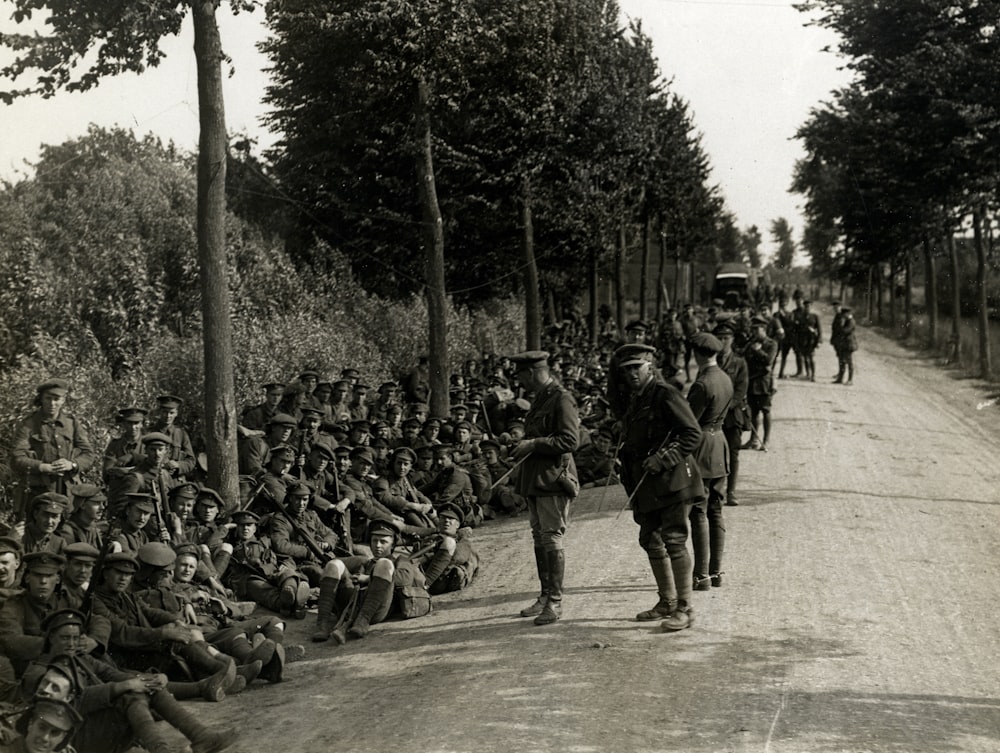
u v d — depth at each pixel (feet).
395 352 78.02
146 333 53.78
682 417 25.64
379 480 39.91
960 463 54.85
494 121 76.64
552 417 27.14
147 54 38.01
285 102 77.56
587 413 62.18
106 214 61.26
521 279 112.88
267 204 88.33
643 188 116.88
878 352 138.72
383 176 85.71
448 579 32.09
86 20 35.83
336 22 55.06
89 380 43.88
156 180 69.77
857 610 27.73
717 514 30.04
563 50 68.95
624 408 27.71
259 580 31.19
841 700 20.98
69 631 20.76
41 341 42.52
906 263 140.26
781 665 23.27
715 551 30.14
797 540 36.17
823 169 122.93
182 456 37.22
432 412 60.34
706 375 29.35
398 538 37.45
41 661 20.17
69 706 18.35
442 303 61.05
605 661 23.75
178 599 25.76
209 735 19.24
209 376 37.55
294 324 61.67
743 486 46.91
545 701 21.21
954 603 28.45
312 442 38.01
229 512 34.12
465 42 57.31
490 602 30.32
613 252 122.42
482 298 103.30
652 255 202.39
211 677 22.77
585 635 25.91
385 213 86.74
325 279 77.46
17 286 46.60
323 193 86.33
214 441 37.40
